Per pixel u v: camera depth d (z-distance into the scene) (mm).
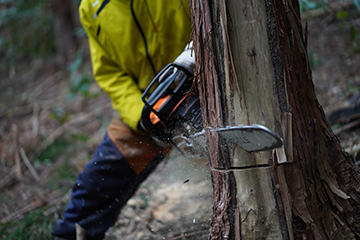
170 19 1966
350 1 3344
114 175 2232
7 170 4344
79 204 2275
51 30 8008
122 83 2209
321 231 1430
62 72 7133
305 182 1403
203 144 1625
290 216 1382
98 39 2168
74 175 3770
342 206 1490
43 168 4266
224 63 1357
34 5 7090
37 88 6785
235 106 1364
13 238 2689
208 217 2529
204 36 1384
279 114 1356
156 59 2094
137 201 2980
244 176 1388
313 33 4691
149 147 2219
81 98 5797
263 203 1389
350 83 3439
